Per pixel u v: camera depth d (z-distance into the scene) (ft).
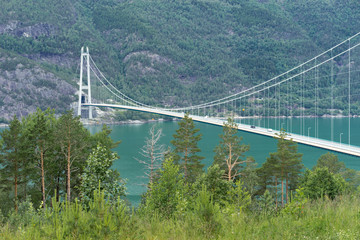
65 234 21.68
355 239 20.03
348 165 262.67
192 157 149.07
